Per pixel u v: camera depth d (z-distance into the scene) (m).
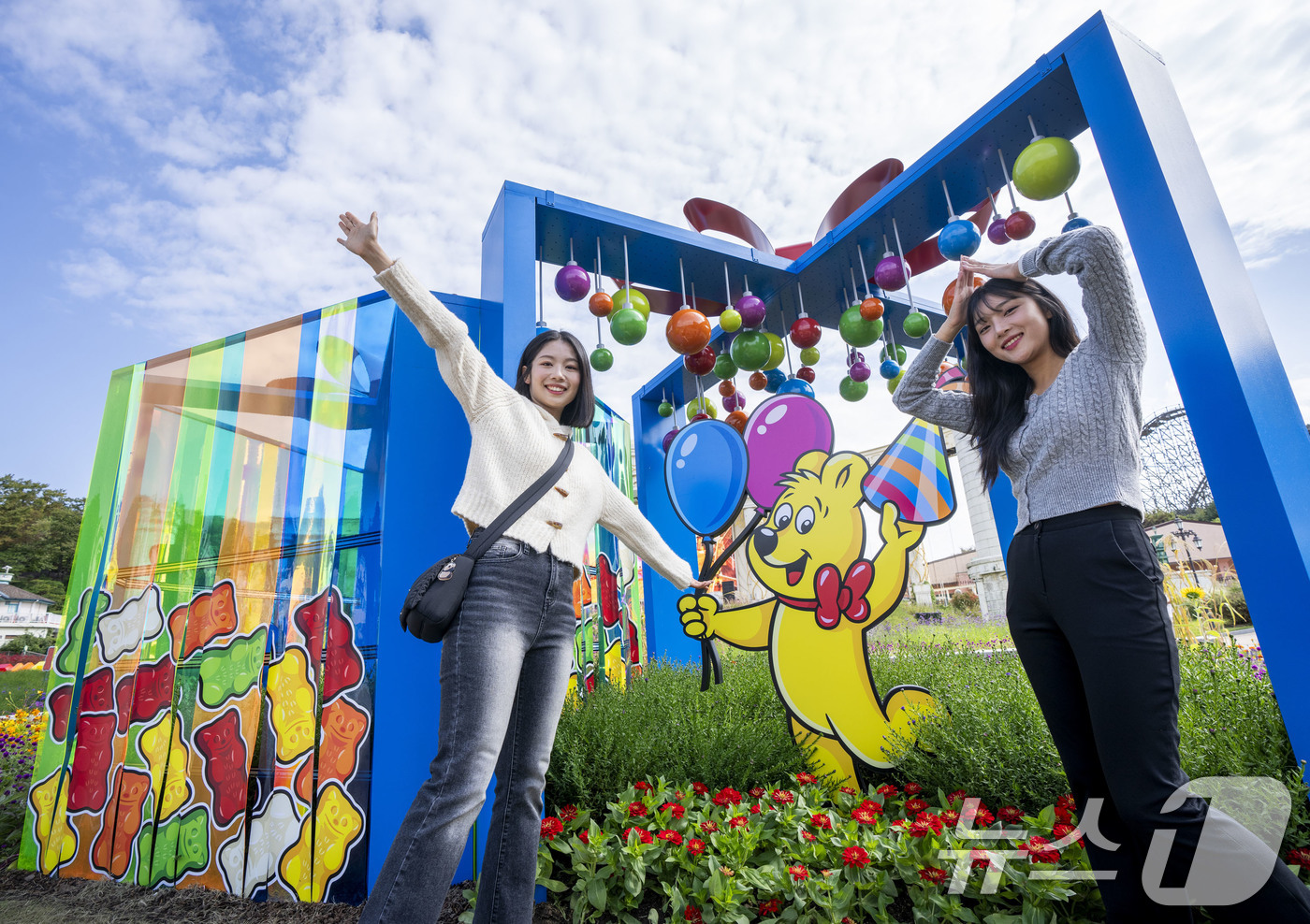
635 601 5.56
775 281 3.54
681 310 3.05
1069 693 1.46
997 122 2.52
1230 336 1.84
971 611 8.15
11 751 3.39
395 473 2.35
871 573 2.73
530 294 2.57
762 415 3.23
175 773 2.29
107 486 2.69
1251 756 1.78
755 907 1.78
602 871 1.85
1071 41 2.26
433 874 1.26
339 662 2.24
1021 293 1.61
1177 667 1.28
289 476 2.47
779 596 2.92
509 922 1.46
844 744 2.65
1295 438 1.85
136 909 2.04
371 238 1.57
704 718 2.71
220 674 2.34
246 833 2.17
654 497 5.41
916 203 2.99
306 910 2.00
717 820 2.07
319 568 2.35
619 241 3.08
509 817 1.54
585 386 1.90
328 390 2.52
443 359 1.69
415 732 2.18
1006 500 3.57
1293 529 1.67
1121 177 2.08
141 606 2.51
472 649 1.42
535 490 1.62
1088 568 1.35
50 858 2.36
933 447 2.71
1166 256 1.95
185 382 2.72
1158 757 1.22
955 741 2.26
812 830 1.98
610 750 2.50
